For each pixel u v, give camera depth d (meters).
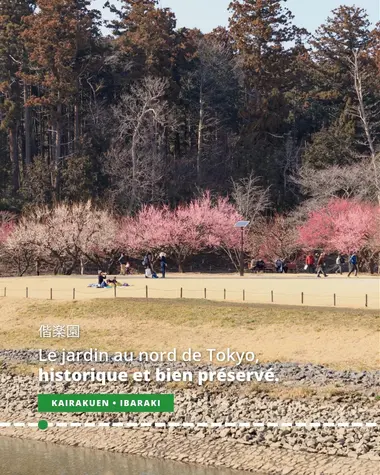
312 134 107.25
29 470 26.36
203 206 85.94
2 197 96.38
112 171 96.06
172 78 106.31
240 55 115.62
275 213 94.06
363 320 43.28
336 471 24.70
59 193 93.81
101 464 26.81
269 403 31.20
